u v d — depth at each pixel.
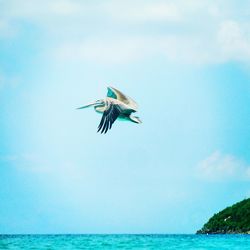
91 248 85.06
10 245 95.19
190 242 96.94
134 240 115.06
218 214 141.62
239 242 93.38
